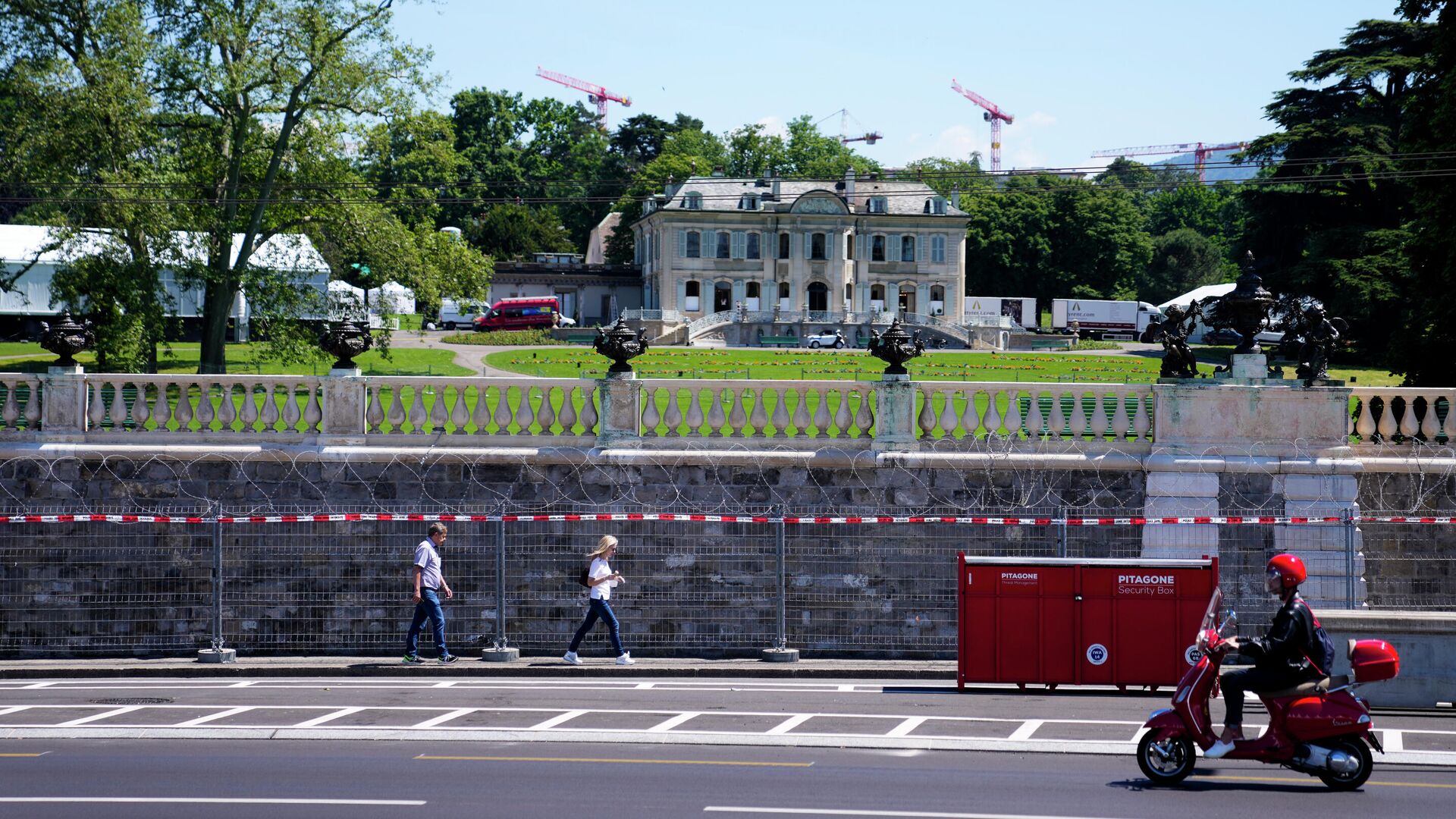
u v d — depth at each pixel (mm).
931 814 23938
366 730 31688
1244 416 46531
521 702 36344
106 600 47156
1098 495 46688
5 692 38812
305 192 96312
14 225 164000
